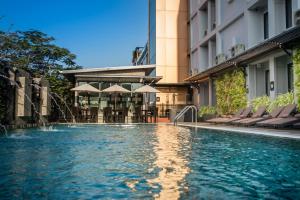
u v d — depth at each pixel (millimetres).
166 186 3609
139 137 9914
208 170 4484
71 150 6668
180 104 30391
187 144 7828
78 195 3260
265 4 16609
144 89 20359
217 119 16234
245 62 15977
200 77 22812
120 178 4004
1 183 3721
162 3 30797
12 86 13344
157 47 30531
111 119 20922
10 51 23281
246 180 3879
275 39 10914
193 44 29141
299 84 11578
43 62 29531
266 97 14344
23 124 14742
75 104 21797
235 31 19953
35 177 4043
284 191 3371
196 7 27906
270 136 8844
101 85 22516
